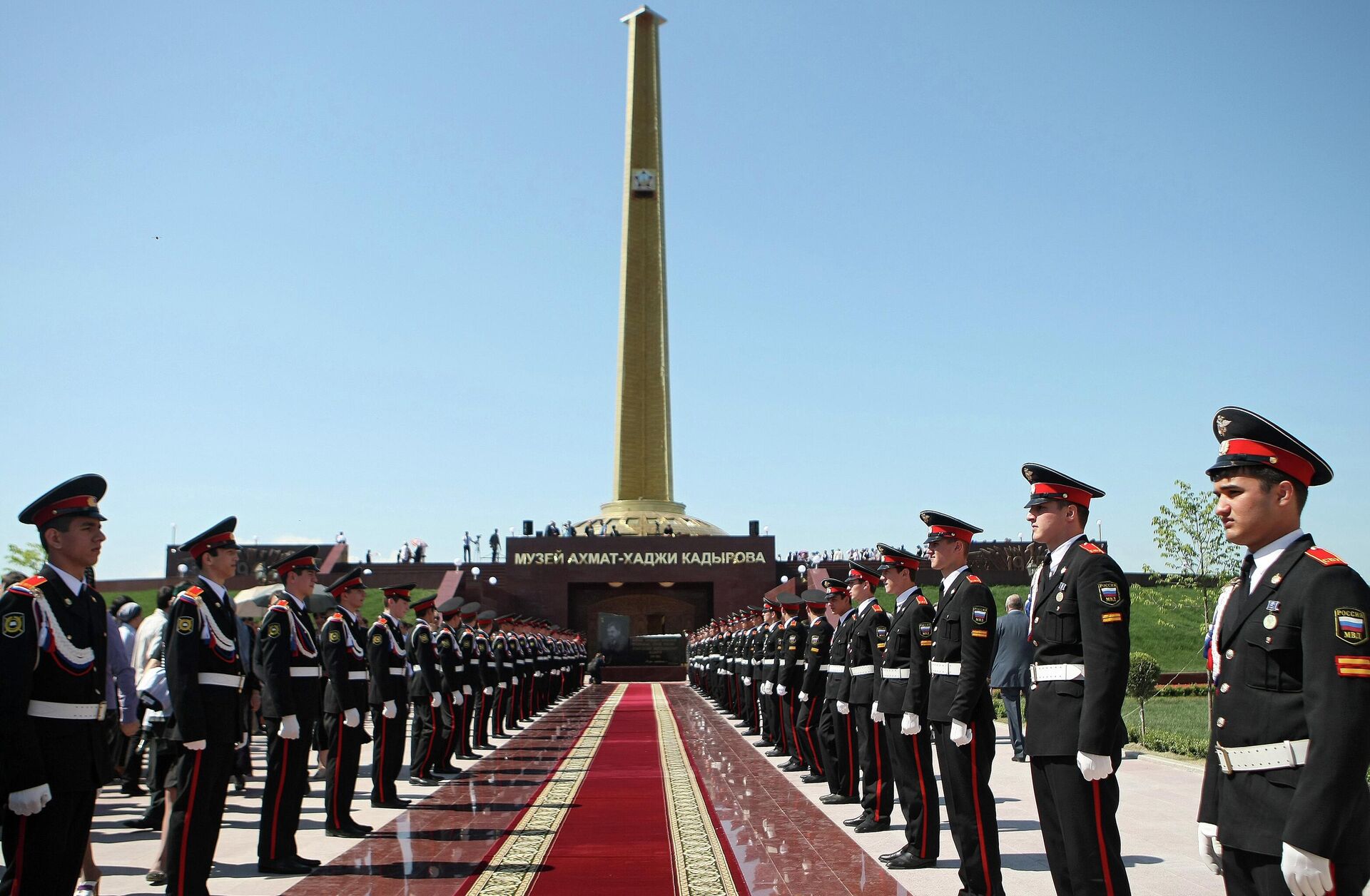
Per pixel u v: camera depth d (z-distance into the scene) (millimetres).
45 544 7512
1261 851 4930
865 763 12195
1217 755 5258
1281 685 5047
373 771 14406
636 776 16594
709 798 14312
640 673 54938
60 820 7117
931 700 9281
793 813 13156
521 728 26094
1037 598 7785
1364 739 4594
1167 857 10219
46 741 7105
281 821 10305
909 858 10125
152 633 13969
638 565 56156
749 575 56219
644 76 70438
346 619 12523
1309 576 5004
